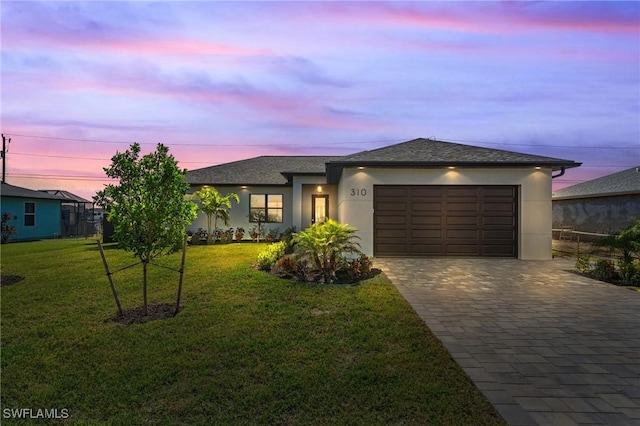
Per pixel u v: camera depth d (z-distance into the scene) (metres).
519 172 12.16
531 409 3.12
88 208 29.00
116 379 3.67
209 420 2.99
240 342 4.55
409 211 12.45
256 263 10.10
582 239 19.45
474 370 3.90
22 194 21.84
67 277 8.49
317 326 5.17
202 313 5.73
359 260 9.02
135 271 9.18
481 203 12.34
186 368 3.90
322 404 3.20
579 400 3.29
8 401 3.31
